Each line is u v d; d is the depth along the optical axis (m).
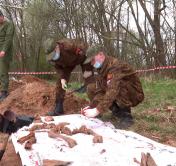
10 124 5.63
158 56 18.75
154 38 18.95
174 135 6.70
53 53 7.23
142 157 4.30
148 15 18.80
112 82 6.30
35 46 26.83
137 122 7.27
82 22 20.61
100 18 20.27
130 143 5.16
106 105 6.19
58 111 7.77
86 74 7.48
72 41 7.28
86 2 20.47
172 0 18.44
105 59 6.58
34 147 4.88
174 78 16.69
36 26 25.91
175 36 18.50
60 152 4.72
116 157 4.62
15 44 27.86
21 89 8.99
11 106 8.55
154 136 6.64
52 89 8.78
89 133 5.40
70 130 5.47
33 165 4.41
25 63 27.67
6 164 5.30
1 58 9.53
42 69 26.50
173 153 4.83
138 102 7.02
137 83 6.94
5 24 9.54
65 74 7.61
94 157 4.60
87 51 6.68
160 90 11.38
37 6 22.92
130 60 19.73
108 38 19.25
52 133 5.28
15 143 5.14
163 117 7.68
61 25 22.33
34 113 8.24
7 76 9.66
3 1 27.94
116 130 5.82
